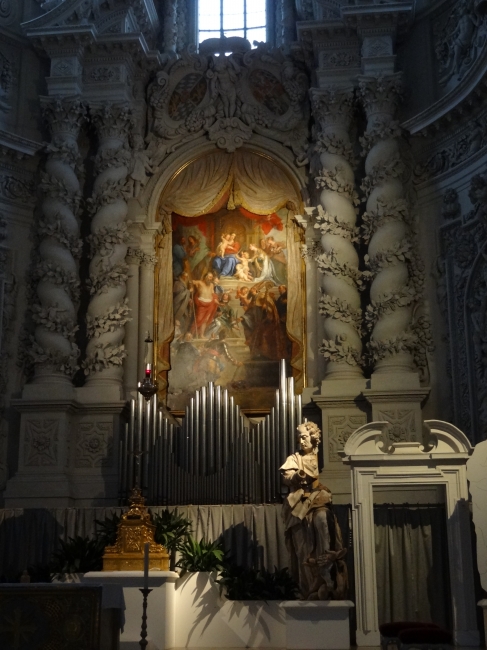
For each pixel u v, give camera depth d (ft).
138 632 32.40
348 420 44.16
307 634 32.09
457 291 45.11
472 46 46.01
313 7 50.60
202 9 56.03
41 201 48.98
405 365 43.93
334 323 45.52
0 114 49.47
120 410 45.19
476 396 43.01
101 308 46.75
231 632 33.55
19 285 47.83
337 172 47.39
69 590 25.85
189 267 49.85
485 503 34.27
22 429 44.57
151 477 40.96
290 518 34.24
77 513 39.40
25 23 49.65
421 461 35.19
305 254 48.55
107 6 50.75
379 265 45.42
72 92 49.26
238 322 48.70
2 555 38.96
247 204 50.31
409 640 28.09
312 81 50.62
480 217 42.65
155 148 51.06
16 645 25.52
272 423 41.14
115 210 48.03
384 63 48.11
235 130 50.83
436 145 47.47
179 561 35.01
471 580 33.86
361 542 34.73
